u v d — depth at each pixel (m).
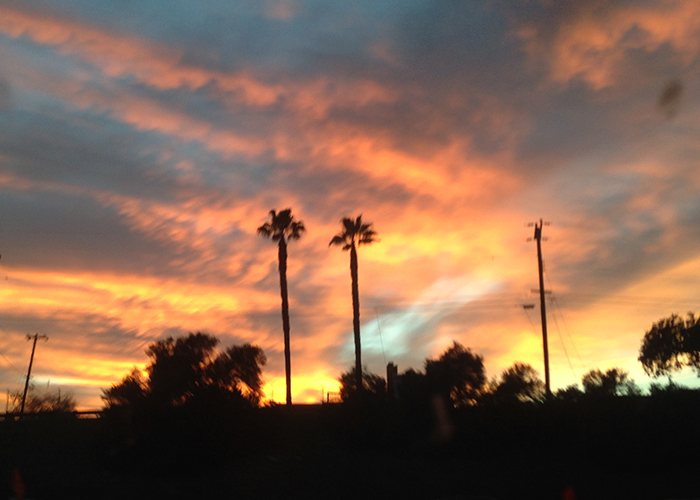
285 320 44.19
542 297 39.97
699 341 38.88
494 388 29.33
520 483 21.31
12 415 28.48
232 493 19.17
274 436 25.38
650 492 20.20
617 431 23.59
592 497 19.72
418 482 21.16
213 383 25.27
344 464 23.39
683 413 23.78
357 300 43.78
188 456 20.95
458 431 26.47
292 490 19.80
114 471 20.92
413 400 27.69
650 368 41.12
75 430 26.02
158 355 28.64
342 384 40.00
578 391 28.69
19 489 16.88
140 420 21.98
